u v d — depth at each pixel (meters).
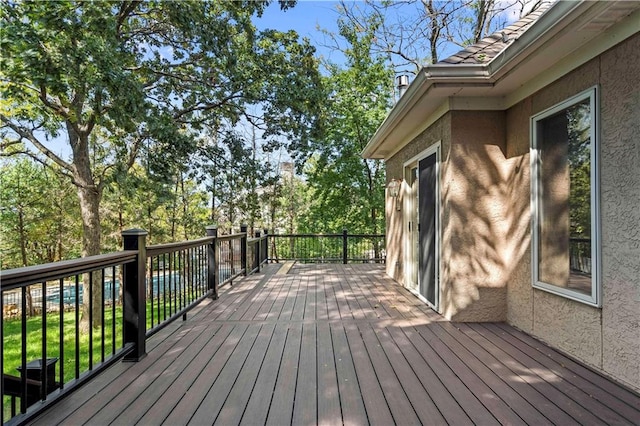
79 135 8.42
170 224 16.58
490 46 4.11
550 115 3.23
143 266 3.02
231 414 2.08
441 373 2.63
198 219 17.09
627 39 2.38
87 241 8.75
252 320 4.09
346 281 6.82
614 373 2.51
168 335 3.55
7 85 6.27
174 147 8.31
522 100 3.66
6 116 8.30
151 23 8.67
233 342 3.35
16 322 10.17
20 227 15.00
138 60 8.50
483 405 2.16
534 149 3.46
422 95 3.96
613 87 2.51
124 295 2.89
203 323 3.97
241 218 17.42
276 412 2.10
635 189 2.34
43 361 2.01
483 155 4.00
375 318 4.18
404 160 6.26
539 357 2.94
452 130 3.98
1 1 5.62
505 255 4.00
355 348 3.17
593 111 2.67
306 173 15.39
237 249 7.16
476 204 4.00
